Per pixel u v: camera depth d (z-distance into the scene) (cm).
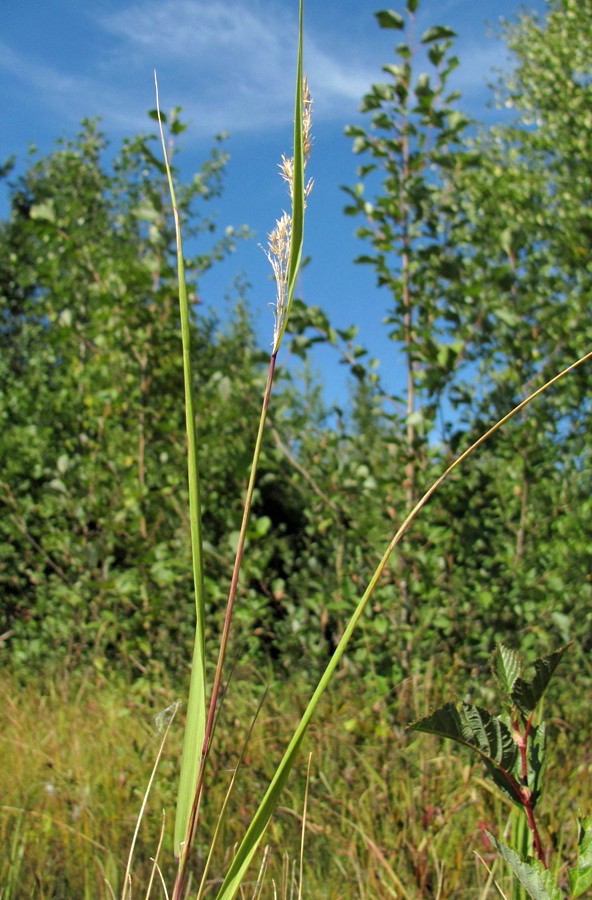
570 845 187
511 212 482
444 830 216
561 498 413
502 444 393
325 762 280
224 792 253
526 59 642
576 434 425
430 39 394
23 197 1062
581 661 375
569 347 407
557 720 285
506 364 415
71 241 500
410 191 391
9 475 568
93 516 504
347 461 414
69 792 265
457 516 379
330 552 431
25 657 512
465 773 242
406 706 316
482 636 366
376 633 380
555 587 376
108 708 374
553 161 564
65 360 610
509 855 87
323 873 214
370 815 239
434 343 377
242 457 431
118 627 448
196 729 91
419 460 386
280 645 415
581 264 480
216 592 408
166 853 226
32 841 233
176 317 484
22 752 322
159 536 468
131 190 663
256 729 304
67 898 203
